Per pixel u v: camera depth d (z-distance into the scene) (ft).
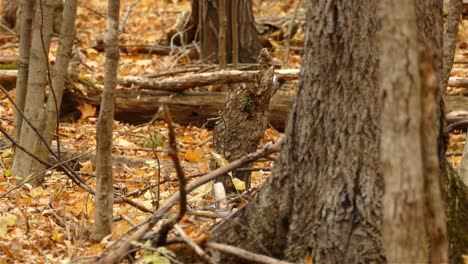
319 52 19.52
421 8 19.11
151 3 86.12
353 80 19.10
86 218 27.53
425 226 16.34
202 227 24.63
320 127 19.58
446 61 31.73
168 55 66.59
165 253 19.40
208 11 61.52
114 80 22.79
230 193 30.37
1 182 31.63
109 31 22.35
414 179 15.16
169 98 49.70
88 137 45.62
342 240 19.06
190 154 34.60
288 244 19.98
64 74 34.40
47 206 30.19
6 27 69.77
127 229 24.40
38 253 24.94
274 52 65.77
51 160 39.01
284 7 82.07
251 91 30.32
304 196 19.84
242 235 20.36
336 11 19.24
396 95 15.11
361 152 19.02
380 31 15.44
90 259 21.93
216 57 61.82
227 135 30.30
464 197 21.02
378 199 18.78
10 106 49.67
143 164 40.04
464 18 69.72
